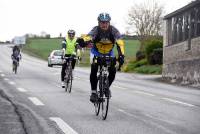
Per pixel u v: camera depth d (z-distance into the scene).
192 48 39.12
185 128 11.86
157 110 15.52
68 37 22.61
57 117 13.31
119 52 13.38
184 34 41.28
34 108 15.18
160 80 38.50
